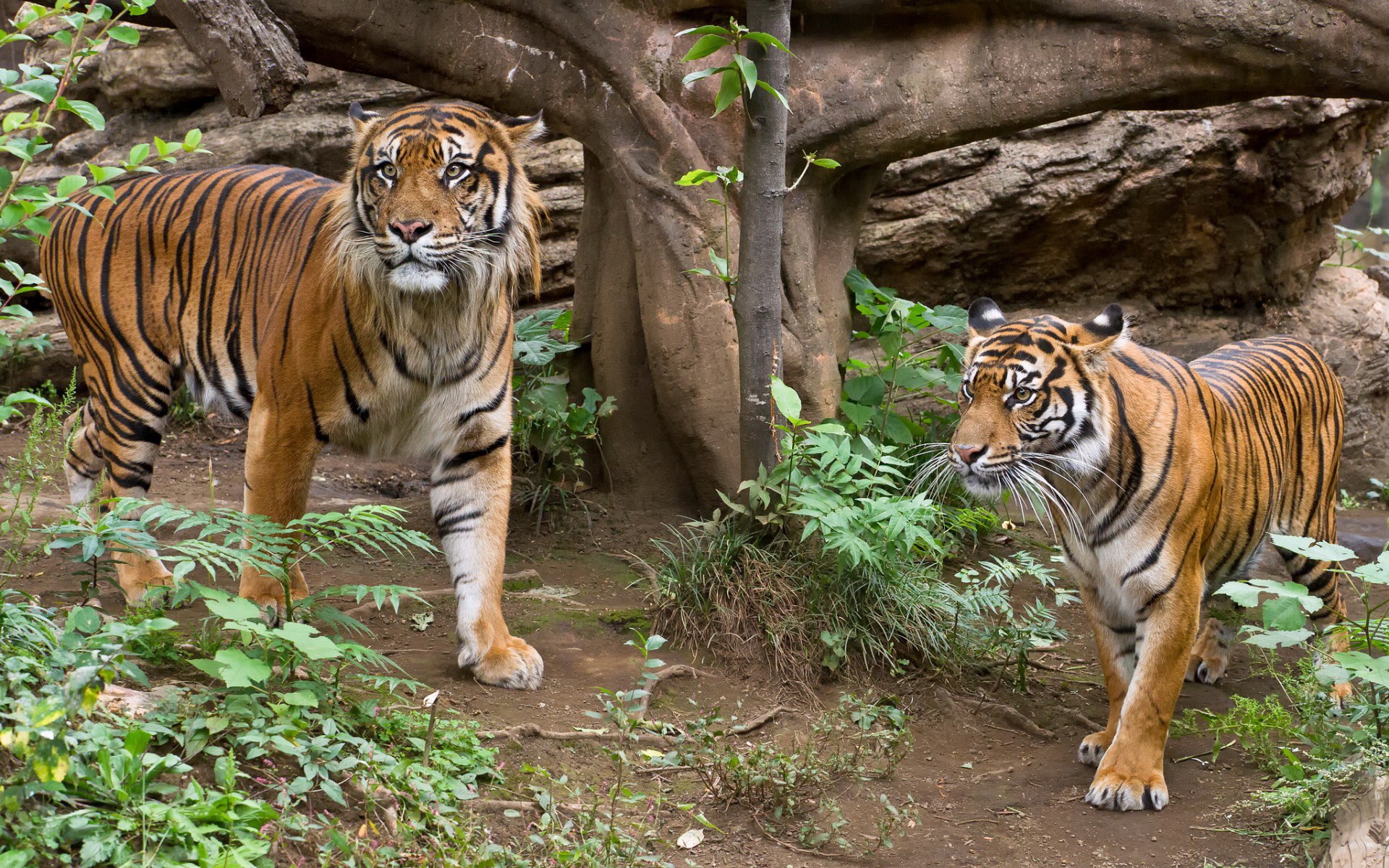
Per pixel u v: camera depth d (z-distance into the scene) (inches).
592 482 376.2
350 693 236.1
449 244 243.0
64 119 529.0
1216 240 474.0
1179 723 278.8
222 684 217.0
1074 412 240.2
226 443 453.4
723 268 309.3
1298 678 290.5
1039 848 224.5
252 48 297.1
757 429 308.2
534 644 287.7
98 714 188.7
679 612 300.2
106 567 280.7
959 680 295.3
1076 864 219.1
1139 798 237.9
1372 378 479.8
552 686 266.5
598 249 372.5
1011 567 308.3
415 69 342.6
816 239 359.6
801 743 258.1
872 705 274.4
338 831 178.5
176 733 193.6
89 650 185.9
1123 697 258.5
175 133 506.0
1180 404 246.5
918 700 286.8
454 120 248.7
